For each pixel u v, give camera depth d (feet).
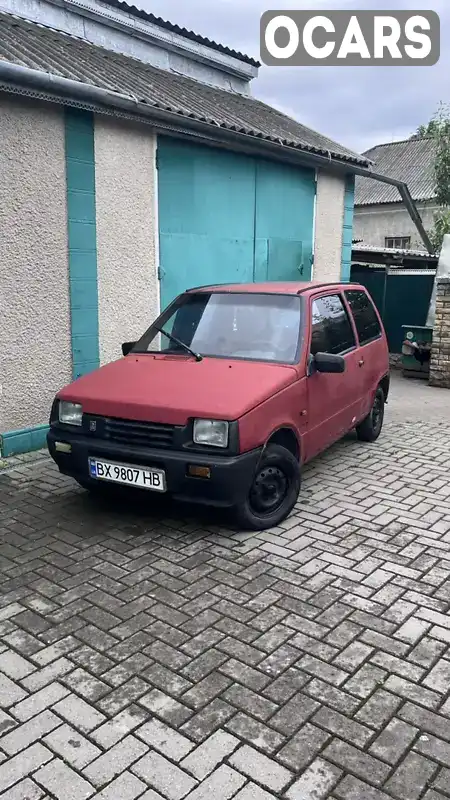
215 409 12.52
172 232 23.85
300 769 7.39
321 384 15.88
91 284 20.85
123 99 19.29
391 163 107.04
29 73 16.56
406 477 18.07
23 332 18.99
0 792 7.07
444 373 34.19
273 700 8.55
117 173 21.24
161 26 30.58
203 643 9.81
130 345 17.52
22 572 12.05
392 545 13.37
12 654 9.55
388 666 9.29
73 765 7.45
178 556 12.71
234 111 28.48
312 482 17.54
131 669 9.19
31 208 18.65
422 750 7.71
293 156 27.86
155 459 12.72
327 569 12.23
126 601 11.02
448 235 34.01
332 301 18.11
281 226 29.68
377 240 96.48
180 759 7.53
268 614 10.62
